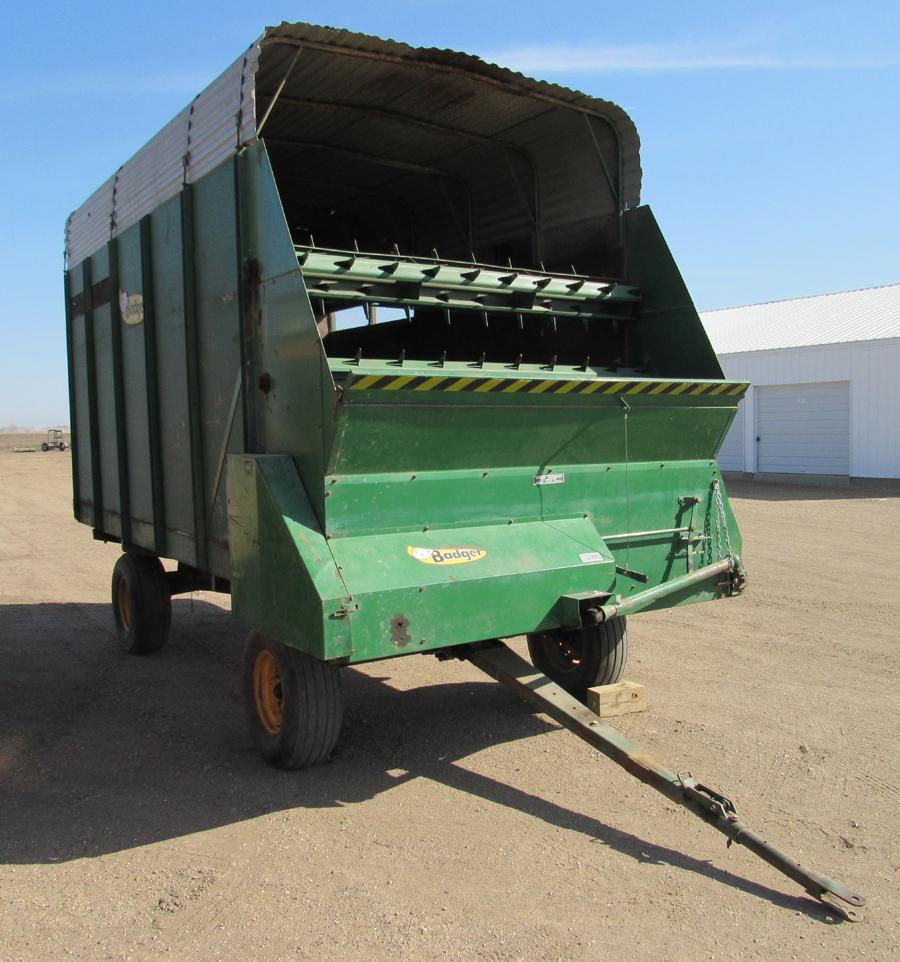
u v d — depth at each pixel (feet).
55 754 16.85
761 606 28.86
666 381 16.92
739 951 10.30
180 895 11.62
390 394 13.69
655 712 18.70
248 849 12.89
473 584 14.55
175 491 19.36
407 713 19.06
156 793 14.94
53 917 11.12
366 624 13.41
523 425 15.69
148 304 19.77
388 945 10.42
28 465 119.75
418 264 17.72
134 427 21.52
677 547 18.72
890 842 12.98
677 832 13.42
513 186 24.22
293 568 13.69
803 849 12.77
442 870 12.23
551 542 16.20
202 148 17.16
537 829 13.52
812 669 21.83
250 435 15.99
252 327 15.76
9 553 44.29
